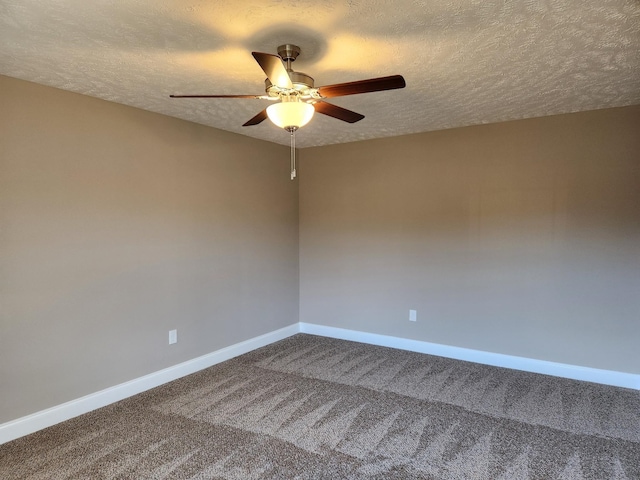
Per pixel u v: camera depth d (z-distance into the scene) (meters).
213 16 1.77
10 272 2.51
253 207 4.31
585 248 3.42
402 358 4.05
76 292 2.84
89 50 2.12
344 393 3.23
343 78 2.54
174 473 2.22
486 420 2.80
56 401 2.75
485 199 3.83
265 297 4.49
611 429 2.68
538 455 2.39
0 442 2.49
